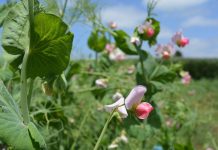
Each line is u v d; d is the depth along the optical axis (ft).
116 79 1.17
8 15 0.53
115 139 1.03
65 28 0.50
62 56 0.53
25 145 0.45
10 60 0.54
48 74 0.55
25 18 0.53
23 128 0.46
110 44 1.37
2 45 0.52
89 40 1.25
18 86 0.80
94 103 1.15
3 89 0.49
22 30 0.53
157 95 1.21
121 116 0.50
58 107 0.86
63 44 0.52
